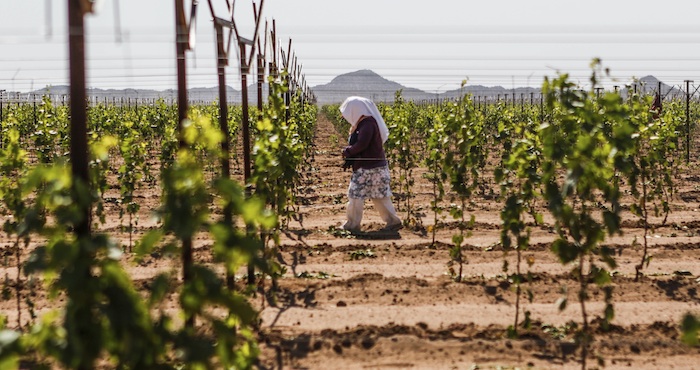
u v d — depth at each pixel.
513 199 16.23
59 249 7.60
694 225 27.31
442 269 21.17
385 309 17.33
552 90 14.03
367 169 26.50
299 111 35.69
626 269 21.19
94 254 7.97
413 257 22.58
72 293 7.55
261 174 17.03
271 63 24.42
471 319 16.69
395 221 27.30
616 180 27.91
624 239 25.08
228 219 9.29
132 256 22.42
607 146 13.54
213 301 8.34
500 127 25.89
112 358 8.19
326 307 17.45
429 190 37.12
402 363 13.98
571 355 14.49
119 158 54.31
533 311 17.19
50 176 7.99
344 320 16.55
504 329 15.83
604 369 13.85
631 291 18.81
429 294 18.44
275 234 17.19
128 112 69.75
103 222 20.59
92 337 7.65
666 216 27.17
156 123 57.97
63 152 36.75
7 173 17.39
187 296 8.36
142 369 8.02
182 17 12.38
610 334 15.61
